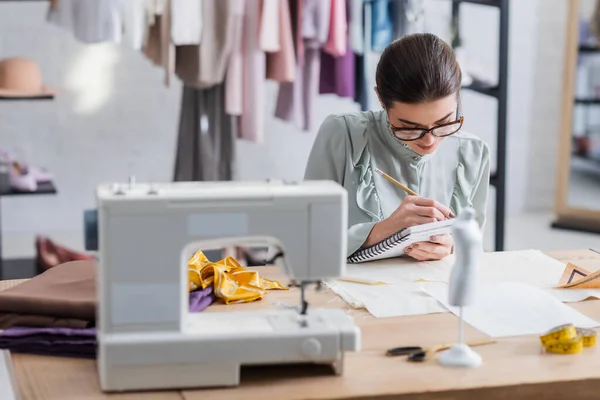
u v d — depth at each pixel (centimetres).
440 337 200
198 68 450
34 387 175
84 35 435
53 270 224
